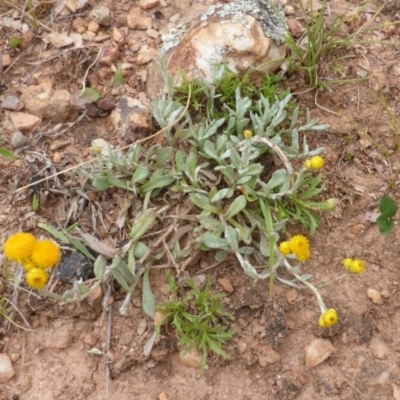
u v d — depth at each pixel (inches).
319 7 21.5
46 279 14.9
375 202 18.7
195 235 17.5
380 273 17.9
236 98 18.1
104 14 20.5
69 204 18.0
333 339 17.3
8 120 18.9
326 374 16.9
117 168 17.9
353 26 21.2
